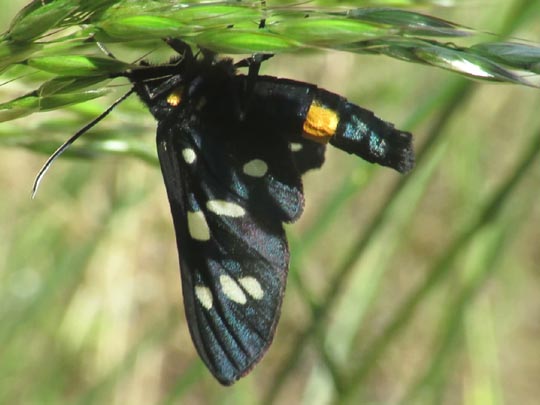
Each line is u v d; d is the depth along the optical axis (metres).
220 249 0.13
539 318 0.27
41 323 0.19
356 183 0.16
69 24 0.11
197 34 0.11
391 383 0.24
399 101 0.20
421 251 0.25
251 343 0.13
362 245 0.16
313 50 0.13
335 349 0.17
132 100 0.14
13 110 0.12
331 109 0.13
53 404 0.19
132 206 0.18
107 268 0.19
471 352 0.18
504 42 0.11
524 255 0.27
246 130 0.13
